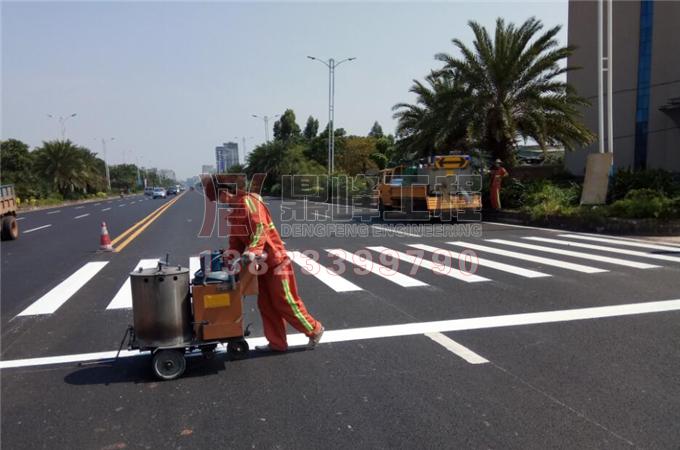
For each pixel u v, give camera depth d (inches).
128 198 2689.5
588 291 290.7
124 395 165.2
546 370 178.5
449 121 794.2
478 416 147.2
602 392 160.9
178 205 1424.7
